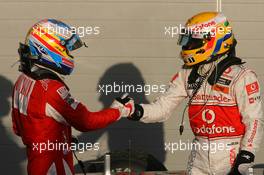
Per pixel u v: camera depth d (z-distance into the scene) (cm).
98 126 1869
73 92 2745
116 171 2333
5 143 2745
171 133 2756
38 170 1809
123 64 2752
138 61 2748
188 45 1917
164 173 2119
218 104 1877
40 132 1803
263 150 2709
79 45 1897
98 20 2741
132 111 1961
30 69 1855
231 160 1872
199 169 1908
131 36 2745
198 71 1934
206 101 1891
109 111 1895
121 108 1931
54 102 1800
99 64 2747
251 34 2750
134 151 2497
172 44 2747
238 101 1859
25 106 1825
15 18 2731
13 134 2745
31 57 1848
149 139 2761
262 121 1853
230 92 1867
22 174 2761
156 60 2747
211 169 1886
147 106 1992
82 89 2745
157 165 2378
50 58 1848
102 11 2739
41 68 1852
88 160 2744
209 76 1900
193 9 2739
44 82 1812
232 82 1864
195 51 1905
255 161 2717
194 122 1922
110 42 2744
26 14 2734
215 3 2739
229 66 1886
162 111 1995
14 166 2758
